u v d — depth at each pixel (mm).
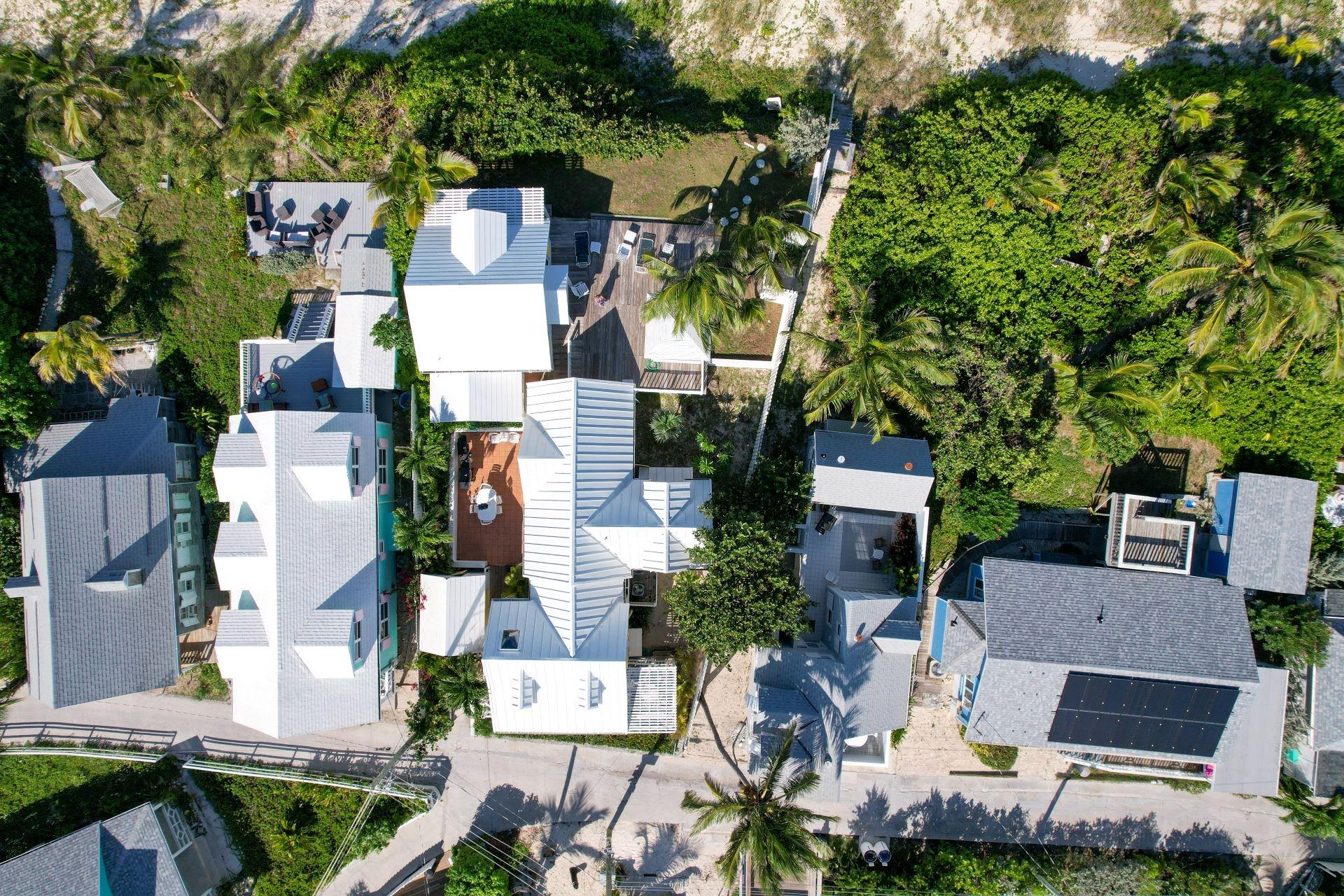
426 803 32250
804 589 31969
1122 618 29375
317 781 32406
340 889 33406
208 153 32844
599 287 31359
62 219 32906
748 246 27703
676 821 33094
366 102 31766
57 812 32406
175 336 32562
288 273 32062
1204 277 26344
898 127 32156
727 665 32500
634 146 30797
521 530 31703
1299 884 32875
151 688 30422
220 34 33938
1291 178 29203
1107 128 29062
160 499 30531
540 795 33125
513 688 28047
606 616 28562
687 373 31297
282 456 28422
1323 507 30672
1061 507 32688
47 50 33688
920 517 30547
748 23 34188
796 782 26891
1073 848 33375
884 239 29250
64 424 31484
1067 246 29500
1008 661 28938
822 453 29844
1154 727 29500
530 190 29000
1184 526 30484
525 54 31672
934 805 33438
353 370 30547
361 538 29625
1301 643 29656
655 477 30672
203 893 32406
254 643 28422
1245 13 33531
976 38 33750
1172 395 28062
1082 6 33688
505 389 30172
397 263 30812
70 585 28938
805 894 31516
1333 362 26656
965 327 29453
